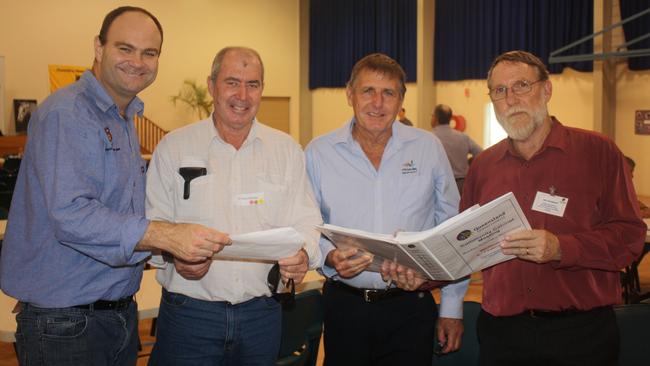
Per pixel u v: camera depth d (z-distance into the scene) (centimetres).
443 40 1158
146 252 167
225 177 198
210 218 193
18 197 173
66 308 169
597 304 183
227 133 203
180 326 193
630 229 181
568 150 188
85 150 164
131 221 159
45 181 160
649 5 841
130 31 177
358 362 221
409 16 1222
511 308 187
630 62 883
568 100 970
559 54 955
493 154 204
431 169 226
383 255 188
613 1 895
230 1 1429
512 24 1025
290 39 1508
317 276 279
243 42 1452
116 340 181
